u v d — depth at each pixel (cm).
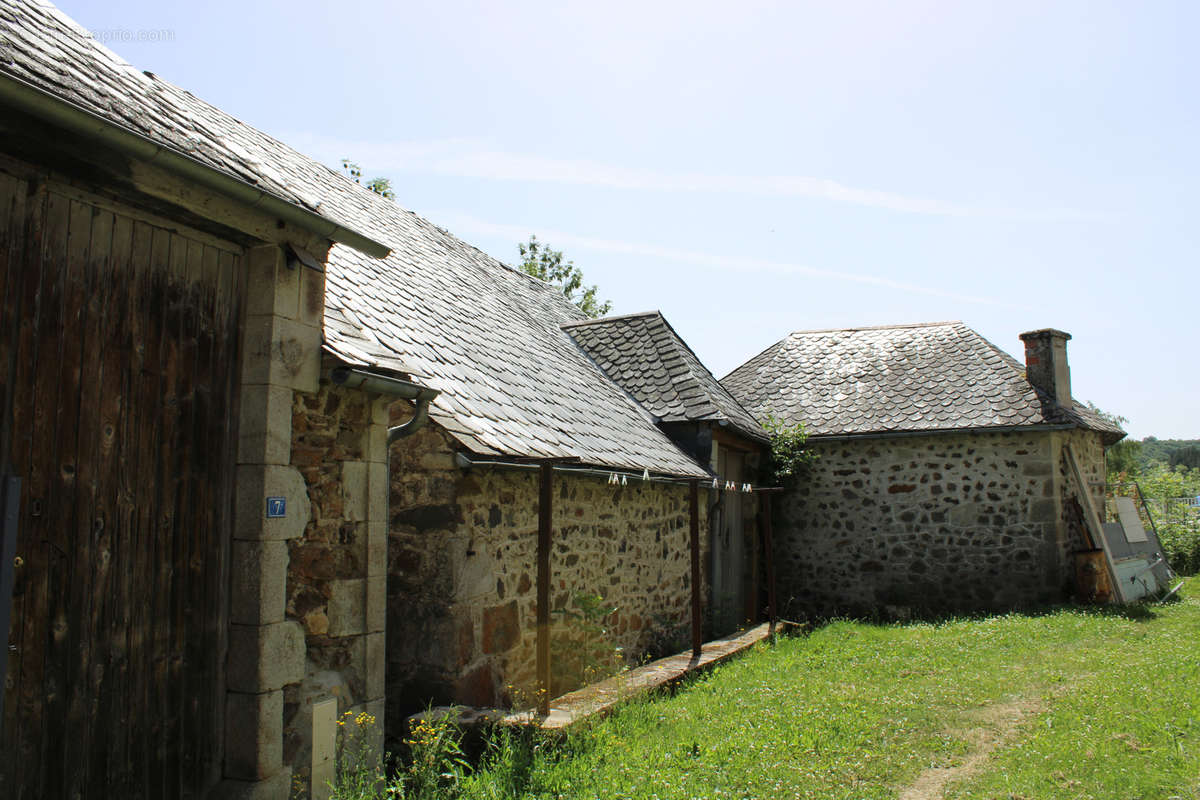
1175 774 452
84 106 282
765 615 1323
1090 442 1392
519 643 606
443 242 1094
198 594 353
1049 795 428
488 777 416
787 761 474
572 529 694
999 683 684
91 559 308
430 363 616
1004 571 1210
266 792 357
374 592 432
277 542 373
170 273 346
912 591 1256
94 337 312
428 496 545
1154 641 854
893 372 1412
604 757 456
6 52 279
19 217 288
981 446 1245
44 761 288
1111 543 1278
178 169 315
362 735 419
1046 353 1259
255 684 358
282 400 381
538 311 1199
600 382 1065
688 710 576
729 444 1173
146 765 327
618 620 774
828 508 1320
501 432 591
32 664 286
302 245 396
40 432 291
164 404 340
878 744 521
